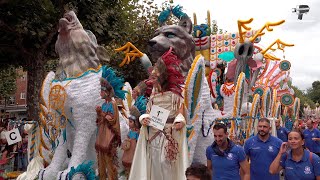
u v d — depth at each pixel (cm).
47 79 740
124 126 723
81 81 678
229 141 548
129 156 644
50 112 696
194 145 659
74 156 653
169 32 771
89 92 672
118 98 680
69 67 692
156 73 564
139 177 547
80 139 660
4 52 1412
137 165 550
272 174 569
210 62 1180
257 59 1195
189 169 313
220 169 541
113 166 622
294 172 517
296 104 1877
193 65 620
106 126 621
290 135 513
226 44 1174
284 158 534
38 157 738
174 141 546
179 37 772
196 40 1181
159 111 550
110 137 614
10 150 1140
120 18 1460
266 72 1838
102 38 1424
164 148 551
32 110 1289
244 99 1102
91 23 1309
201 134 712
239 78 912
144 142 555
